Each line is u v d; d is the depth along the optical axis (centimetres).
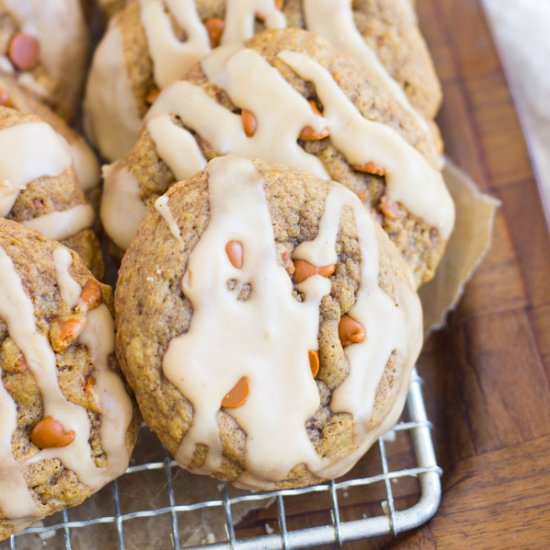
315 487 40
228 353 37
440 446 43
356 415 38
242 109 40
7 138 40
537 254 44
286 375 37
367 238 39
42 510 38
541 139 52
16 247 37
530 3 53
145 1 43
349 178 40
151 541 41
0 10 45
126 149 44
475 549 40
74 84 46
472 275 44
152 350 37
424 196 40
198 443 37
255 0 42
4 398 37
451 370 44
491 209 45
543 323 43
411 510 40
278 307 37
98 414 38
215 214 37
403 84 43
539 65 52
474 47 48
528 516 40
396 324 39
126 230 40
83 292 38
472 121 47
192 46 43
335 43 42
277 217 38
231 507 41
